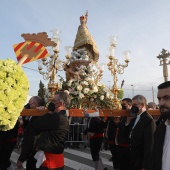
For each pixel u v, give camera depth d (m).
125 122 4.80
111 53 7.53
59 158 3.17
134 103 4.02
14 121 2.24
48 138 3.07
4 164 4.55
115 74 7.44
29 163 4.21
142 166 3.55
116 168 6.23
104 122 6.00
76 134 10.96
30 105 4.35
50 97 6.36
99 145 5.91
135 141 3.87
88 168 6.66
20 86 2.23
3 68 2.16
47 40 2.63
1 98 2.08
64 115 3.28
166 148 2.33
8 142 4.47
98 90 6.21
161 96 2.43
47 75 6.77
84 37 9.58
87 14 10.38
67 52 8.18
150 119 3.79
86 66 7.79
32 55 2.53
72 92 5.88
